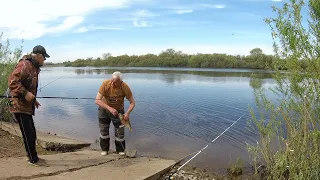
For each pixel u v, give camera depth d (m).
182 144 8.37
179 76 34.72
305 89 4.85
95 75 40.50
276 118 5.86
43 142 7.55
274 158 5.90
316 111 4.84
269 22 5.05
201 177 6.12
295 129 5.17
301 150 4.89
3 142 7.06
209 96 17.34
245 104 14.48
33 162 5.48
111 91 6.57
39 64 5.38
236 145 8.11
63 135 9.51
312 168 4.81
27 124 5.29
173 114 12.26
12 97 5.10
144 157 6.96
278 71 5.32
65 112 13.25
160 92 19.42
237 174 6.29
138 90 20.53
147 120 11.12
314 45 4.66
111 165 5.96
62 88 23.14
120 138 6.82
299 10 4.69
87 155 6.70
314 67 4.62
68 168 5.52
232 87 22.00
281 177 5.32
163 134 9.26
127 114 6.61
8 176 4.84
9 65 9.99
